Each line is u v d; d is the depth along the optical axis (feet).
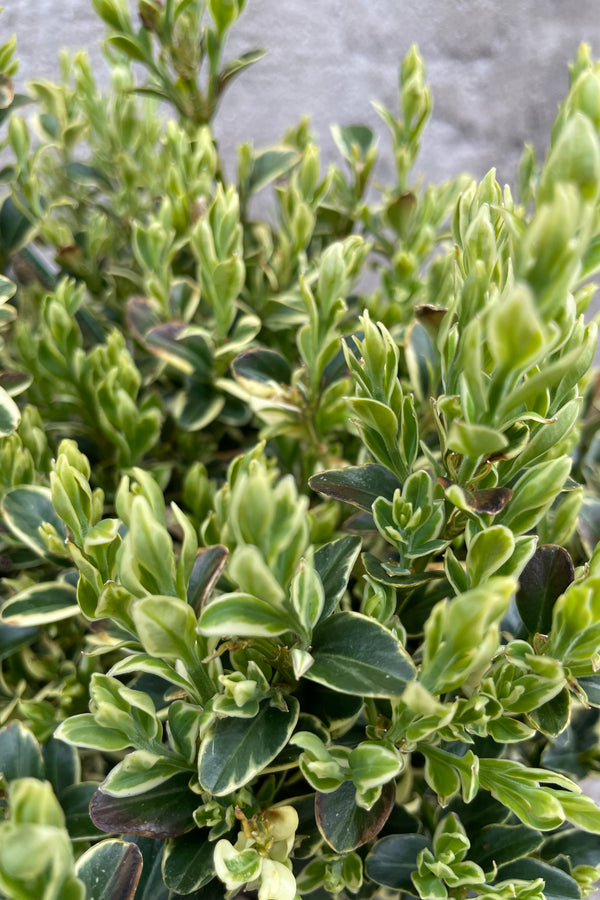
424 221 1.15
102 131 1.38
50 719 0.95
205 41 1.15
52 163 1.43
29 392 1.12
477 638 0.64
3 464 0.97
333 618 0.73
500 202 0.75
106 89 1.93
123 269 1.23
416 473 0.77
